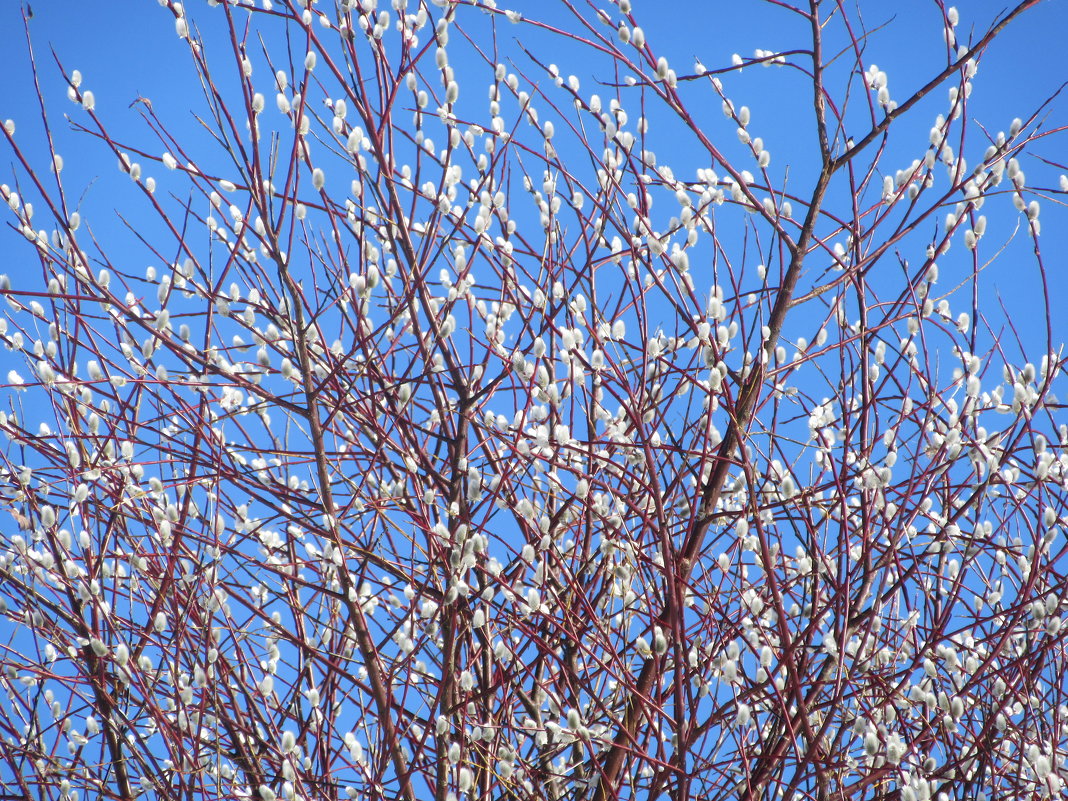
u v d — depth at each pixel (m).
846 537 5.21
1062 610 5.22
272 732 5.33
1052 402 5.32
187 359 5.26
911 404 5.34
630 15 5.33
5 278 5.27
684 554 5.29
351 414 5.29
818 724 5.34
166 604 5.36
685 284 5.32
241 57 5.22
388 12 5.24
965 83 5.37
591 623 5.37
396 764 5.26
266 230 5.20
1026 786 5.26
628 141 5.37
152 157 5.27
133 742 5.37
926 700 5.14
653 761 5.17
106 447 5.31
